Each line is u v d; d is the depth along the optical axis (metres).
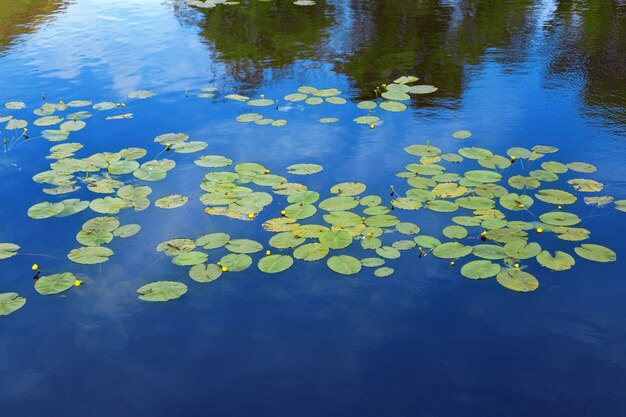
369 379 4.11
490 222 5.73
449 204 6.04
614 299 4.83
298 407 3.89
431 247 5.43
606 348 4.34
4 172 6.94
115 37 12.11
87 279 5.17
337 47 11.23
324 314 4.74
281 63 10.45
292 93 9.12
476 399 3.93
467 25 12.45
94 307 4.86
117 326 4.64
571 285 4.98
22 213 6.14
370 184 6.55
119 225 5.86
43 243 5.66
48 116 8.40
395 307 4.80
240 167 6.85
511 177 6.53
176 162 7.09
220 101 8.91
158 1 15.18
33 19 13.52
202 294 4.98
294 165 6.91
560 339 4.43
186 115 8.43
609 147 7.25
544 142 7.41
